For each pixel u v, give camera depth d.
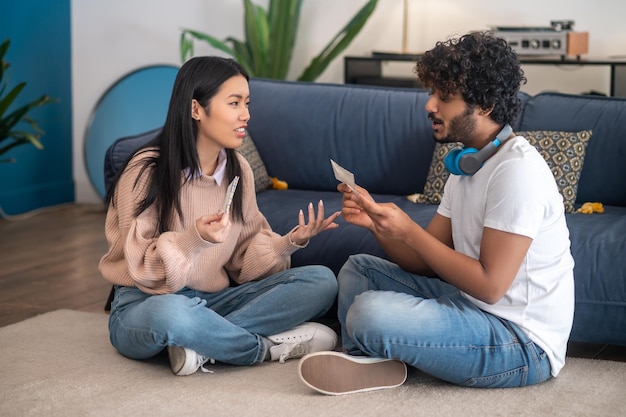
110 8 5.61
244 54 5.13
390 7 5.18
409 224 2.29
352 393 2.40
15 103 5.27
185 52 4.99
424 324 2.32
